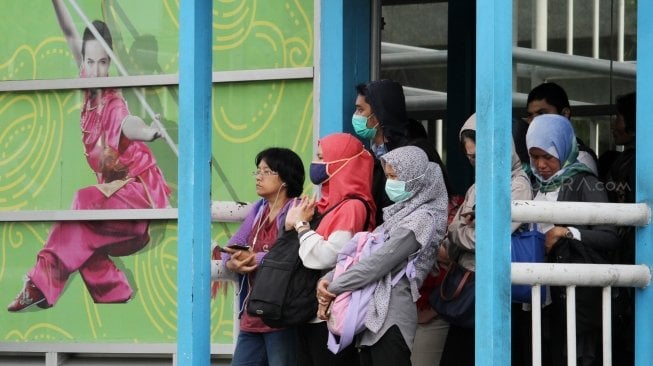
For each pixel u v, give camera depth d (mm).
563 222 9453
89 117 14844
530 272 9227
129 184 14711
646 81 9891
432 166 10398
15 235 14992
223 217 11922
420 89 15695
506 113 9133
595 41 15133
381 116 11570
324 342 10977
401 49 15711
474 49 15414
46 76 14922
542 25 15289
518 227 10375
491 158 9102
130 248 14688
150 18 14680
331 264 10562
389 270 10164
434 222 10242
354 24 13180
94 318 14758
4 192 15039
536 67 15312
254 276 11539
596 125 15141
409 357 10242
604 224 9656
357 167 10961
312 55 14188
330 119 12922
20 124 15008
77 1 14852
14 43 15000
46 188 14938
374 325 10109
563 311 10211
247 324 11523
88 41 14820
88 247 14805
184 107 10453
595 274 9422
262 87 14375
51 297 14867
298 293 10773
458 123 15484
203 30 10531
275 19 14312
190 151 10438
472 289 10742
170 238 14586
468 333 11469
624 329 10883
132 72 14711
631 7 14969
